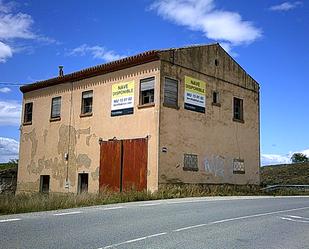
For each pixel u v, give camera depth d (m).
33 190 29.83
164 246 7.85
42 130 29.92
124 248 7.61
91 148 25.86
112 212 12.91
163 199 19.00
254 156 28.98
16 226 9.91
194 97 24.53
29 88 31.44
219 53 26.88
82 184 26.30
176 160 22.86
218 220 11.52
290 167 54.00
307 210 15.07
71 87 28.03
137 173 22.75
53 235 8.77
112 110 24.84
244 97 28.72
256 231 9.91
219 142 26.05
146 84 23.20
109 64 24.97
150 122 22.55
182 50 24.03
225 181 26.17
